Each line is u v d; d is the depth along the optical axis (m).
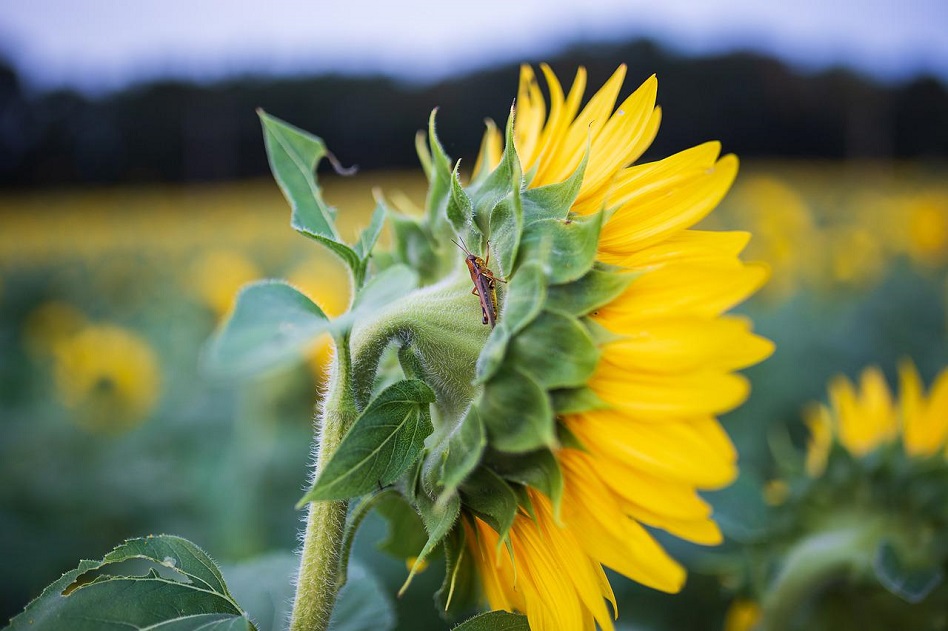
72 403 1.74
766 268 0.31
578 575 0.33
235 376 0.27
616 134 0.35
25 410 2.03
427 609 0.91
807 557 0.54
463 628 0.34
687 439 0.31
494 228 0.34
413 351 0.35
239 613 0.33
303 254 3.89
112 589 0.32
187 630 0.32
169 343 2.48
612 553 0.32
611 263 0.33
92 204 7.91
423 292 0.36
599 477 0.32
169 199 7.95
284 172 0.37
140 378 1.75
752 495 0.52
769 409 1.64
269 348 0.28
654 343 0.31
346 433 0.32
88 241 5.46
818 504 0.55
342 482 0.31
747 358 0.31
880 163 8.58
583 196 0.35
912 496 0.53
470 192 0.36
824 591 0.55
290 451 1.39
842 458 0.55
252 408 1.32
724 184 0.33
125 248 5.05
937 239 2.49
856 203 4.48
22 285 3.88
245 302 0.28
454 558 0.36
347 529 0.35
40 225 6.48
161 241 5.18
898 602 0.53
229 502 1.33
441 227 0.38
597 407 0.31
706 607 0.89
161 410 1.91
